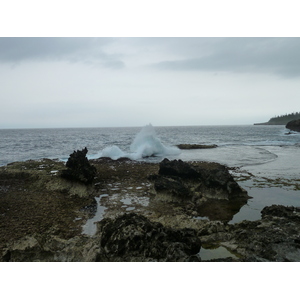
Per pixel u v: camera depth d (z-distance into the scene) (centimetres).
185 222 819
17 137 6569
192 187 1208
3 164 2081
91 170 1264
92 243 655
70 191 1193
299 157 2300
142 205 1039
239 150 2927
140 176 1523
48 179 1321
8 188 1232
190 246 634
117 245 621
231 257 603
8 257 609
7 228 808
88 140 5097
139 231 643
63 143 4269
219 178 1170
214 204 1061
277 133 7706
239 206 1034
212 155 2488
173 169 1320
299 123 8450
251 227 758
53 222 865
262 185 1316
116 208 1002
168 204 1050
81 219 897
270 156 2378
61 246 650
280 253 597
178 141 4600
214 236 720
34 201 1064
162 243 636
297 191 1213
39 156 2567
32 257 610
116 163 2005
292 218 809
